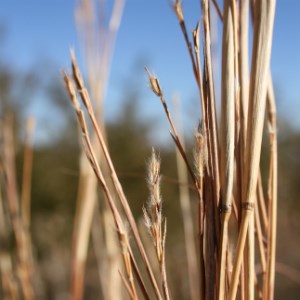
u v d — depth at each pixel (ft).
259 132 0.77
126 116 7.87
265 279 0.92
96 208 2.12
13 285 1.75
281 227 9.36
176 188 5.83
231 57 0.78
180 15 0.85
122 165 7.16
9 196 1.73
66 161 7.73
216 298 0.78
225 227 0.77
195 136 0.79
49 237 7.30
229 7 0.79
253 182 0.77
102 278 2.09
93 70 1.66
